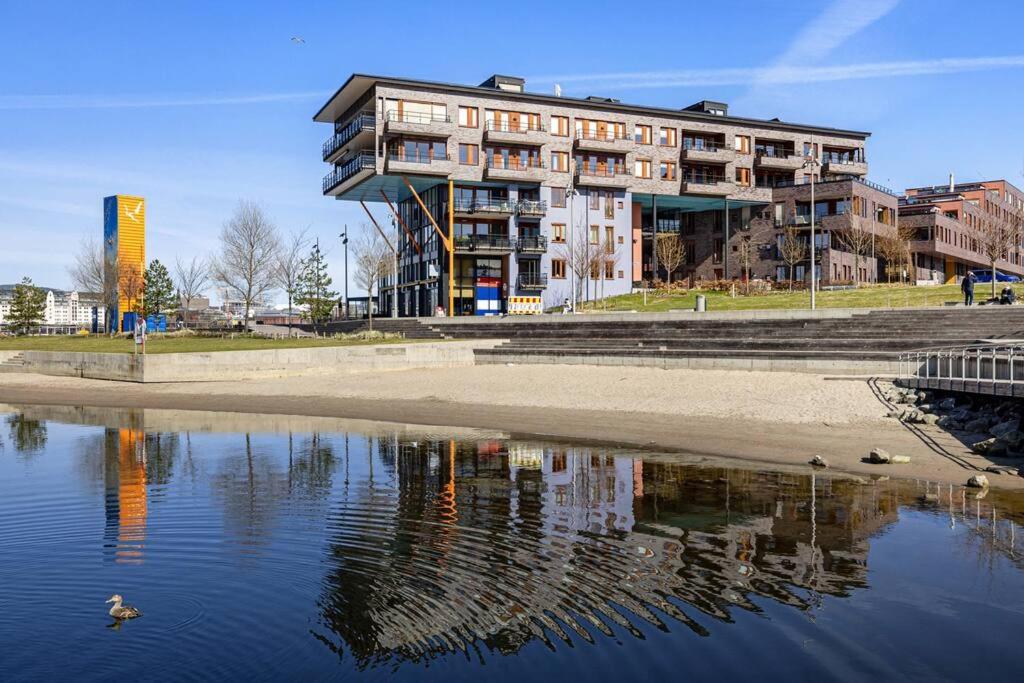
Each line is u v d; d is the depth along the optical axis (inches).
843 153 3336.6
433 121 2495.1
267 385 1454.2
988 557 393.4
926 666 267.9
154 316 2928.2
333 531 461.1
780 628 302.0
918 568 376.5
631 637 295.3
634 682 257.8
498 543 428.8
